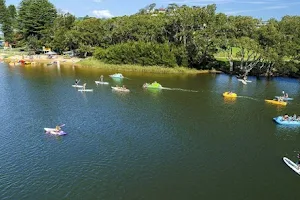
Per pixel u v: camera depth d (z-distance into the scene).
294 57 124.75
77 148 56.25
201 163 52.25
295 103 88.12
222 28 124.00
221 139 61.84
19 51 194.88
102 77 109.31
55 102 83.81
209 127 67.81
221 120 72.44
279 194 44.50
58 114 73.81
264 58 118.38
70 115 73.19
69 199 42.16
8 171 48.25
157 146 57.91
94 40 167.38
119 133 63.19
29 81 110.38
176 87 104.00
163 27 142.62
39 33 194.12
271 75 130.50
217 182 47.03
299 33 123.44
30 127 65.44
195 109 80.06
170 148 57.28
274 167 51.62
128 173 48.66
